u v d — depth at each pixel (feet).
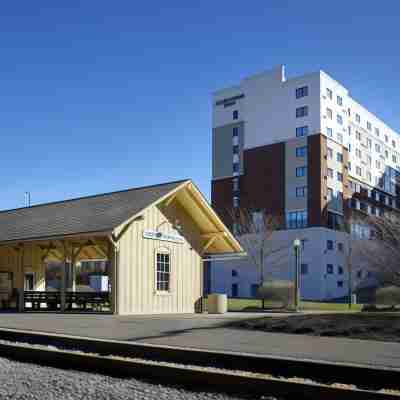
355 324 40.91
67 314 64.39
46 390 26.08
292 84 231.71
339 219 228.84
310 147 222.28
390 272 145.89
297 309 92.12
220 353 30.14
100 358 31.12
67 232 67.15
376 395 21.83
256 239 216.13
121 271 65.62
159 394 25.03
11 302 82.64
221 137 253.85
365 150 264.52
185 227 77.46
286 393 24.13
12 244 74.49
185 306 75.82
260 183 234.99
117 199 75.87
